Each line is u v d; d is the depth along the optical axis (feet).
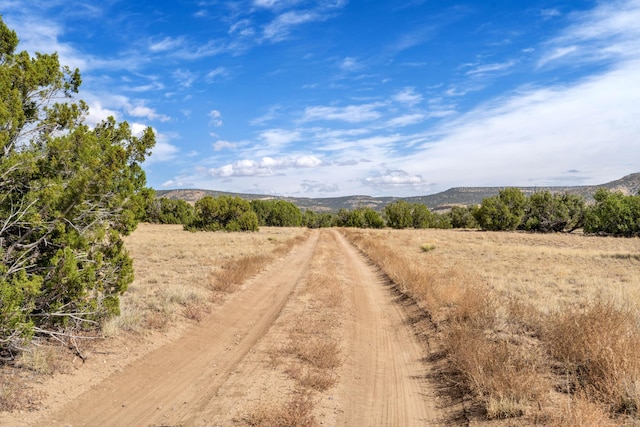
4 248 23.80
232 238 156.25
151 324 32.91
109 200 29.32
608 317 26.32
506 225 283.79
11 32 25.48
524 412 18.40
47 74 26.96
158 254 92.79
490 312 34.53
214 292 49.88
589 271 77.00
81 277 25.85
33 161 23.66
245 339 33.53
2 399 18.52
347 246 149.38
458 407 20.83
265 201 385.70
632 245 160.35
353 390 23.34
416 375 26.25
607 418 16.75
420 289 48.78
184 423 18.61
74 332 27.50
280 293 53.62
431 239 172.86
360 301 49.70
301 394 21.86
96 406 19.99
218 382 23.98
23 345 22.77
